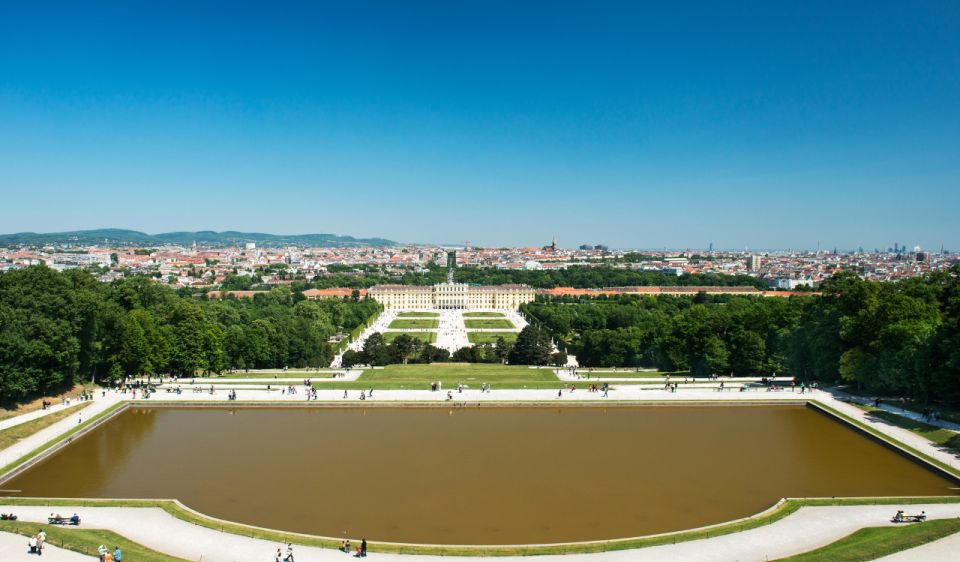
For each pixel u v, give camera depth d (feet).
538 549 288.51
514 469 406.00
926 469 406.82
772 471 405.18
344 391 594.65
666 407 560.61
